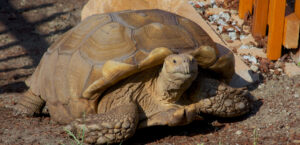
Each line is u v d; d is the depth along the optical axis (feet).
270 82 30.81
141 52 23.25
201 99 24.86
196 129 25.04
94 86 23.06
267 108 26.68
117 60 23.13
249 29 38.60
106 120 22.22
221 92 24.80
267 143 21.61
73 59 25.49
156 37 23.95
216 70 25.32
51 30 47.32
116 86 23.71
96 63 23.90
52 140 23.18
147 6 38.14
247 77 31.01
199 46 24.56
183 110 22.74
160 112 23.79
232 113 25.26
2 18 49.96
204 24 35.91
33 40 45.52
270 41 33.01
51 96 26.68
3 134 24.54
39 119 28.78
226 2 43.32
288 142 21.47
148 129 25.38
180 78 21.68
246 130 23.90
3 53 43.19
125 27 24.84
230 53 25.90
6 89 36.11
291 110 25.76
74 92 24.53
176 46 23.80
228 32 38.32
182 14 37.06
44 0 54.13
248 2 39.34
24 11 51.49
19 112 29.63
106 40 24.36
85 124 22.38
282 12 31.99
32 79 29.78
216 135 23.76
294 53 33.37
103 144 22.70
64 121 26.61
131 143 23.45
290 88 29.30
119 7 38.34
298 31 31.60
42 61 29.30
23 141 23.07
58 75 26.09
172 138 23.88
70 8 51.88
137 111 23.44
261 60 33.68
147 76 23.82
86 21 28.09
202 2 43.83
